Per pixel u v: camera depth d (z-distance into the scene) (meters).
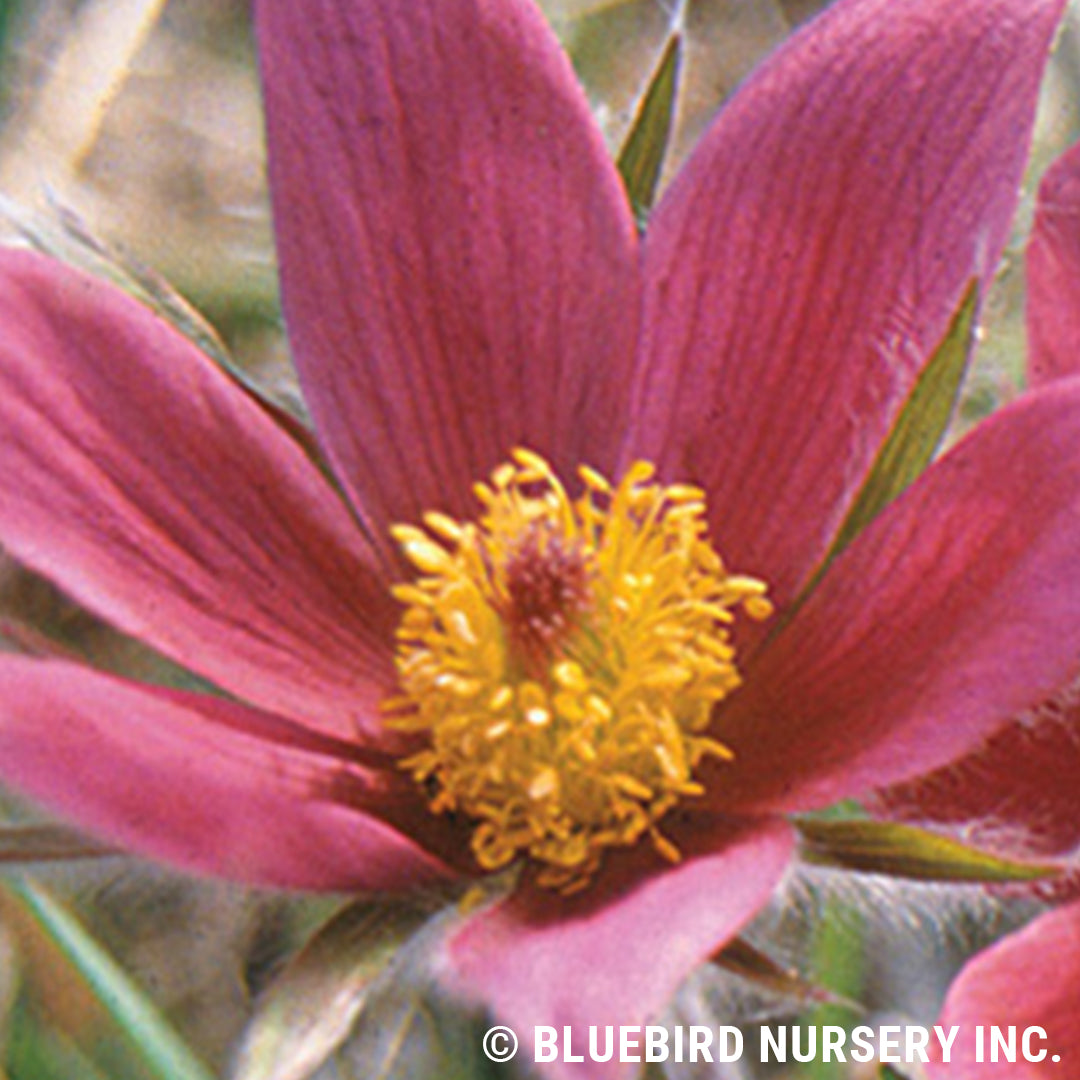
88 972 0.27
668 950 0.23
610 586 0.26
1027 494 0.25
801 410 0.27
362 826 0.24
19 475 0.26
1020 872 0.25
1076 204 0.26
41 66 0.31
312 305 0.27
